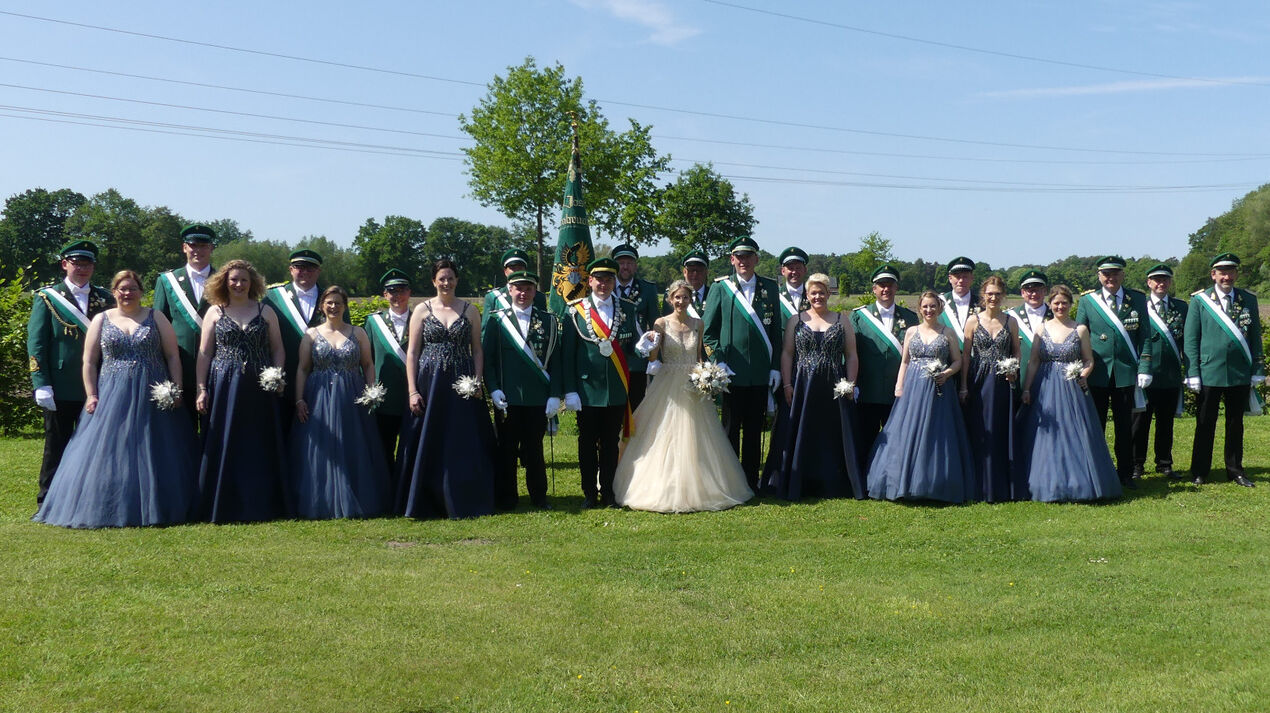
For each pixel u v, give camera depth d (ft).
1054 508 25.26
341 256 168.66
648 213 100.83
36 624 15.40
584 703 13.15
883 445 26.45
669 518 24.07
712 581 18.57
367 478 24.06
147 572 18.30
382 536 21.79
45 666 13.83
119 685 13.28
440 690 13.48
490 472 24.58
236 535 21.52
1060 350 26.68
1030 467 26.48
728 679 13.93
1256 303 28.50
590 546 21.13
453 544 21.27
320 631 15.43
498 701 13.19
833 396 26.71
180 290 25.08
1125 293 28.89
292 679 13.64
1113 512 24.76
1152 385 29.25
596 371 25.29
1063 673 14.19
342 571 18.67
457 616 16.28
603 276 25.64
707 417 25.89
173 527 22.20
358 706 12.92
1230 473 28.78
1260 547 21.24
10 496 25.48
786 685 13.75
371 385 24.73
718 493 25.29
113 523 22.06
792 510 25.02
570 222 35.58
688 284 28.48
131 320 23.21
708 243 137.90
